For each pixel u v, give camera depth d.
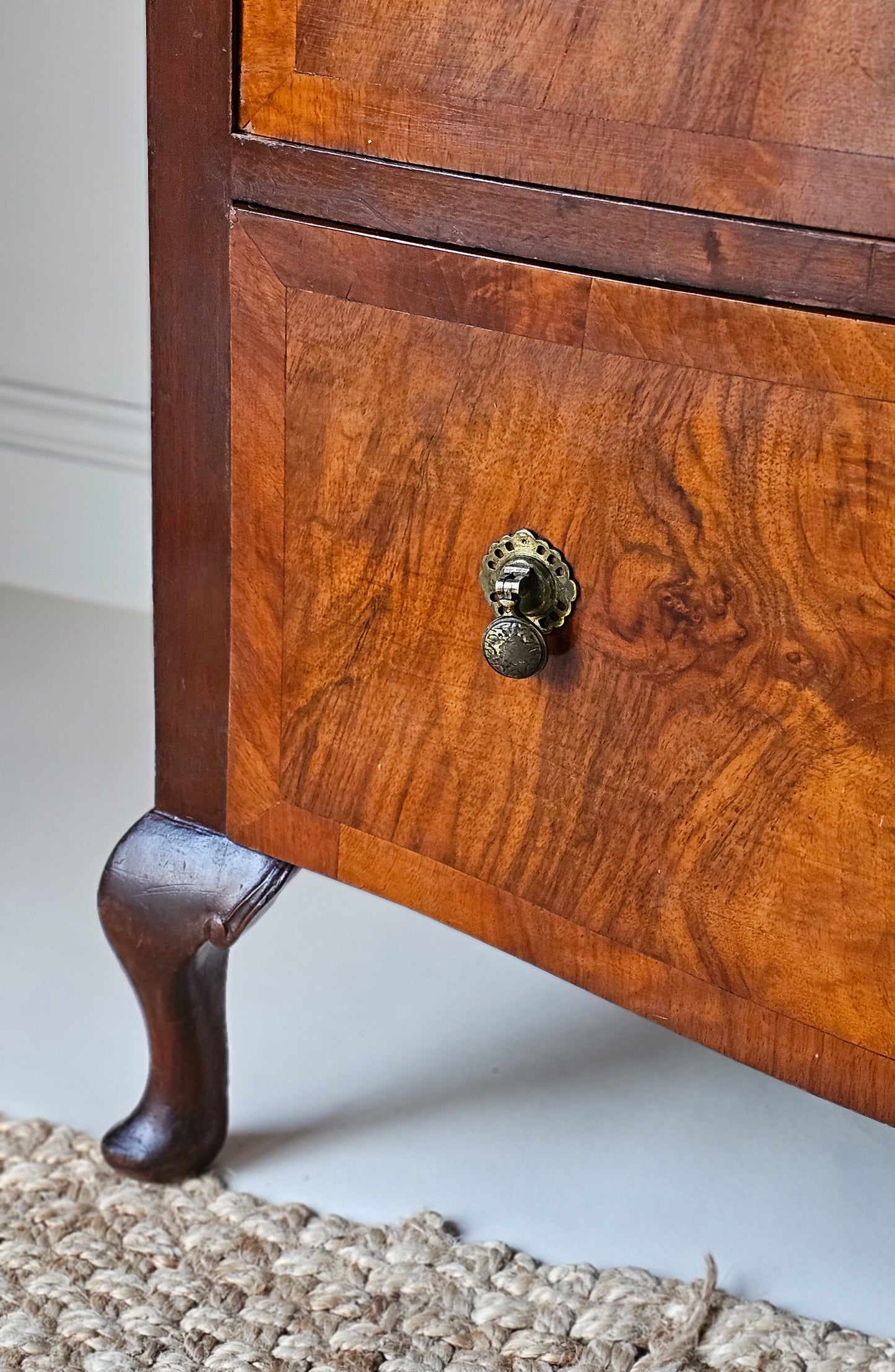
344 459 1.07
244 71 1.04
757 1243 1.30
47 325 2.07
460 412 1.04
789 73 0.94
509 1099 1.41
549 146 0.98
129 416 2.09
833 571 0.98
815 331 0.96
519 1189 1.34
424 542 1.07
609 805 1.07
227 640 1.15
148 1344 1.21
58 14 1.88
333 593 1.10
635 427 1.00
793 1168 1.36
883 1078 1.04
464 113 1.00
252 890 1.19
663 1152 1.37
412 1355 1.21
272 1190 1.33
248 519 1.11
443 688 1.09
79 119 1.93
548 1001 1.51
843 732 1.00
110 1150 1.31
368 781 1.13
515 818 1.09
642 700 1.04
